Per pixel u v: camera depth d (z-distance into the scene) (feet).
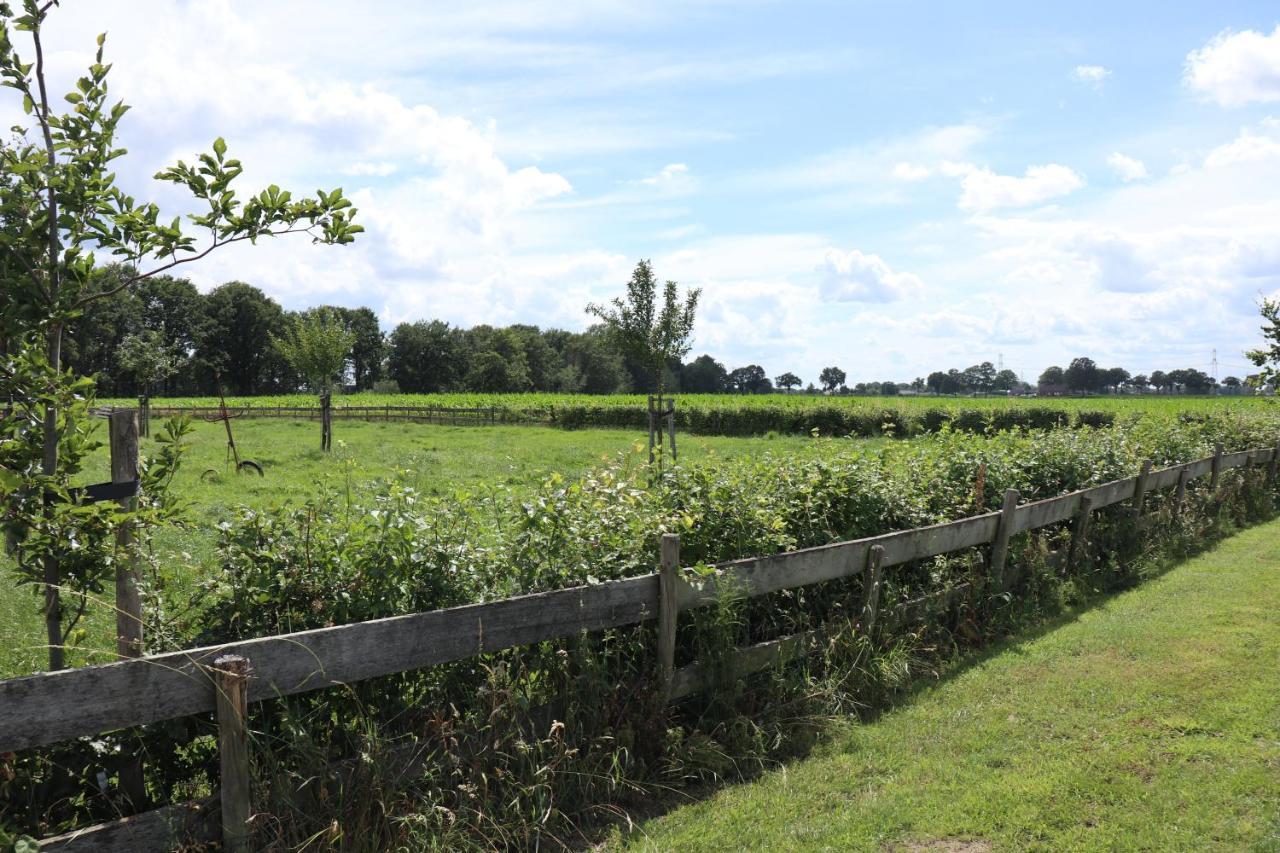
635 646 14.55
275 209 12.10
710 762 14.07
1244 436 46.11
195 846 9.77
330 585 12.35
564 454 72.08
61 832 9.93
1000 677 18.45
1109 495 27.96
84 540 10.64
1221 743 15.02
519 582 13.80
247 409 138.21
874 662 17.52
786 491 19.35
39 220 10.90
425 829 11.16
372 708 11.84
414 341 343.46
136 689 9.18
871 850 11.94
